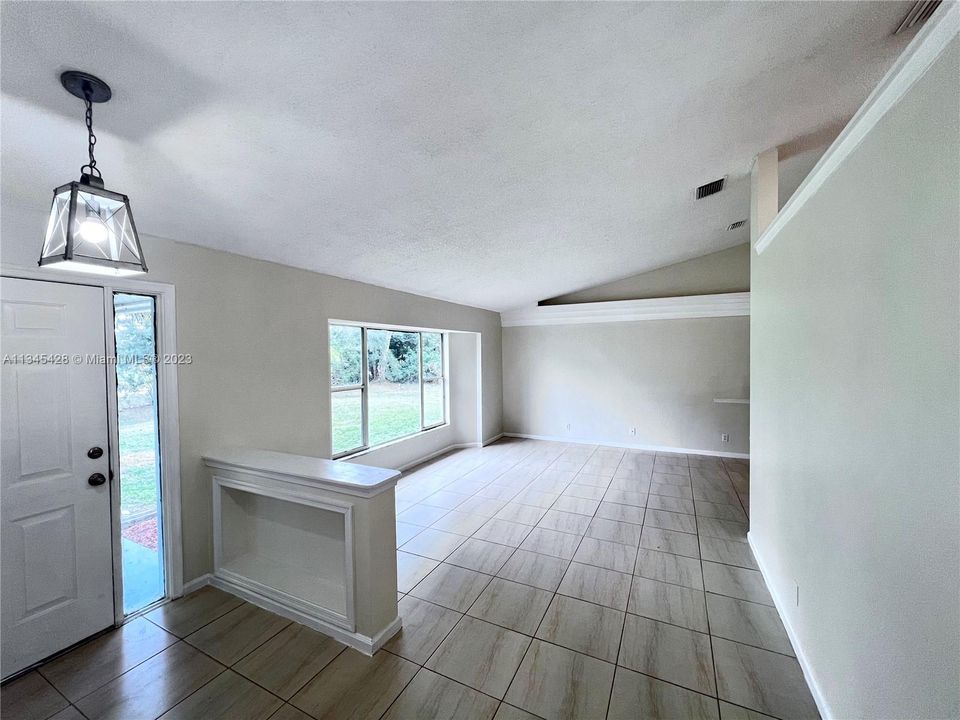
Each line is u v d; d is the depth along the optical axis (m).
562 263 4.63
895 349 1.12
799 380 1.94
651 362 5.91
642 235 4.17
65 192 1.19
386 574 2.12
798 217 1.94
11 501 1.87
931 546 0.96
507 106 1.74
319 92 1.46
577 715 1.67
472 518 3.68
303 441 3.31
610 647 2.06
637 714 1.67
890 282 1.14
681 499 4.10
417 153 1.97
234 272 2.79
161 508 2.45
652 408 5.94
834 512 1.53
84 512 2.10
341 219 2.56
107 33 1.10
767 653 2.00
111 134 1.50
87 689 1.81
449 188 2.39
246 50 1.22
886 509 1.17
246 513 2.71
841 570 1.47
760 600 2.44
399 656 2.00
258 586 2.39
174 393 2.43
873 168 1.23
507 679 1.86
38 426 1.95
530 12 1.26
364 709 1.71
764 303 2.63
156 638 2.13
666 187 3.05
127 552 2.37
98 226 1.21
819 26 1.55
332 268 3.44
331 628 2.13
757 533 2.92
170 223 2.24
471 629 2.20
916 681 1.02
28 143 1.49
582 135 2.10
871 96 1.19
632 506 3.93
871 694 1.25
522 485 4.54
